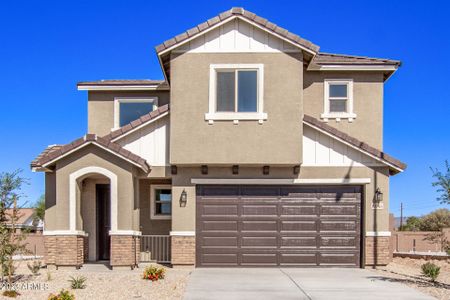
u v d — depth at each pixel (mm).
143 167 16328
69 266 16172
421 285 13797
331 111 19609
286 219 17203
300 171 17109
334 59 19938
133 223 16469
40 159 16828
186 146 16516
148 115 17203
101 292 12375
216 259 17062
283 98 16547
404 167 16906
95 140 16234
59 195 16344
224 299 11656
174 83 16641
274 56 16625
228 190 17266
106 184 18641
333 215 17203
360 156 17141
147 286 13203
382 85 19531
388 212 17047
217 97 16703
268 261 17078
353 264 17094
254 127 16516
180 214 16984
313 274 15523
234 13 16516
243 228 17172
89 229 18344
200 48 16703
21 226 14914
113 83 20953
